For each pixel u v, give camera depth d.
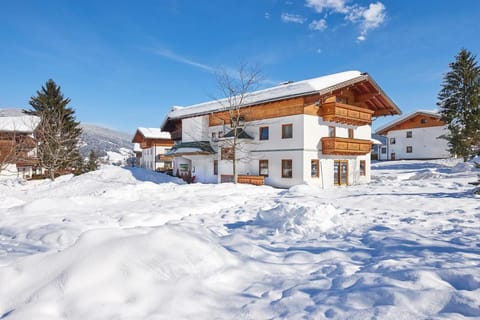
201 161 25.94
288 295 3.20
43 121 26.66
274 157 19.86
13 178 28.06
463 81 31.02
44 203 9.44
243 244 5.05
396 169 31.77
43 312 2.66
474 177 16.77
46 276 3.16
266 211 7.70
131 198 12.35
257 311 2.88
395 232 5.91
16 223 7.31
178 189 14.79
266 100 19.50
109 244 3.58
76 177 23.00
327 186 19.52
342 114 19.30
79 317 2.65
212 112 24.09
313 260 4.53
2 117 31.44
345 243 5.42
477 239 5.30
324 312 2.79
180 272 3.43
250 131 21.64
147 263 3.39
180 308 2.85
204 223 7.82
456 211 7.79
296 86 19.14
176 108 31.09
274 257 4.69
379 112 23.39
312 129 18.75
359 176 22.03
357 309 2.80
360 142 20.83
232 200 11.28
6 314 2.69
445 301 2.82
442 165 31.12
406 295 2.94
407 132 44.44
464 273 3.46
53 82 34.56
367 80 20.02
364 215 7.88
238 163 21.95
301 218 6.84
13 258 4.52
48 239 5.98
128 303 2.86
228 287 3.44
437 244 5.01
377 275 3.61
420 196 10.52
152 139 44.00
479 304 2.76
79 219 7.79
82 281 3.02
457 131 30.02
